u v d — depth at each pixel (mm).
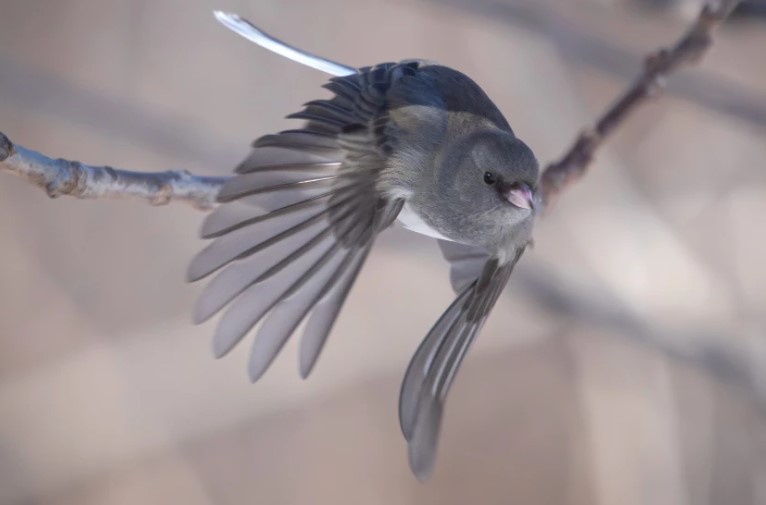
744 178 12055
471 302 6199
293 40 13141
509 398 12867
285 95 12961
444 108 6012
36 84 9000
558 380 12797
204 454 12227
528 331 12047
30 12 13328
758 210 11656
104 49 13211
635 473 10586
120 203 12719
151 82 13094
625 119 6965
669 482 10438
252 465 12367
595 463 11055
